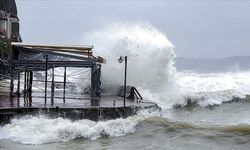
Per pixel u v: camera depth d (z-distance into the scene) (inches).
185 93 1141.7
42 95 890.1
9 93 909.2
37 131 628.7
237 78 1540.4
